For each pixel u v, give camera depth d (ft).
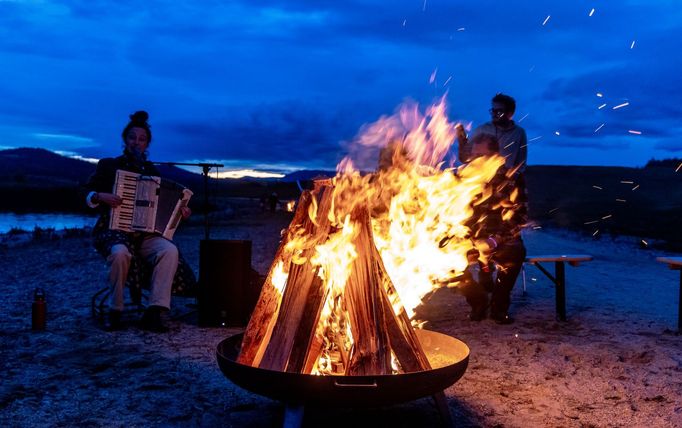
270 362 10.37
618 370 15.12
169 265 19.57
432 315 22.25
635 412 12.32
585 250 47.37
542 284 29.71
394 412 12.39
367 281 10.94
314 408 12.59
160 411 12.33
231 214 111.75
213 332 19.48
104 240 19.34
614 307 23.47
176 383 14.14
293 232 12.07
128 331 19.21
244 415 12.16
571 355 16.49
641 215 93.20
